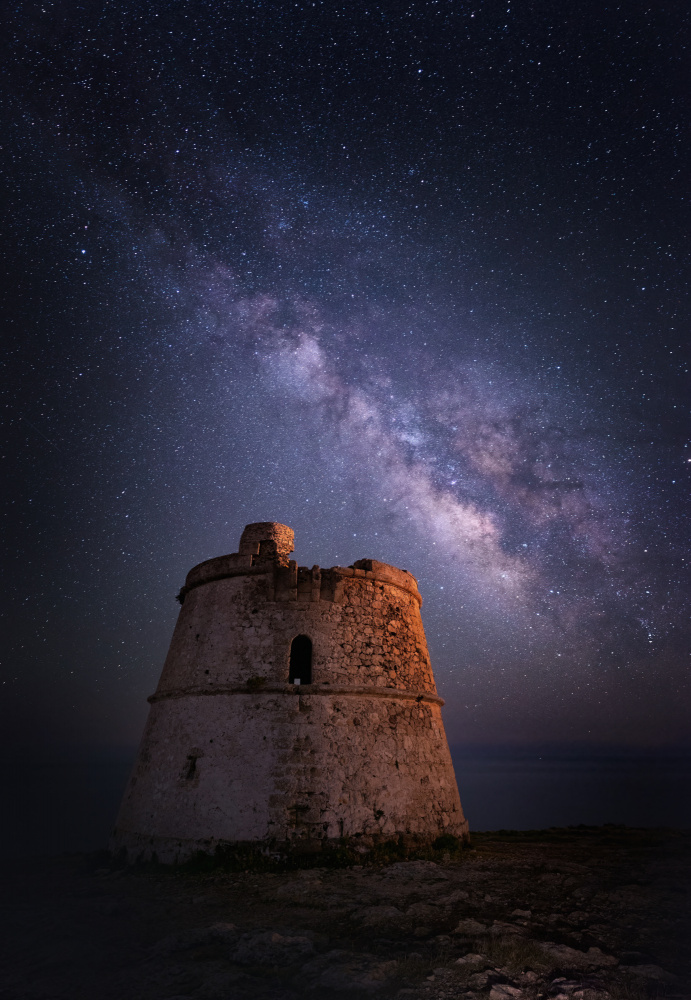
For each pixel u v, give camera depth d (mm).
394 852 13617
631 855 15227
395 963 7668
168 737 15258
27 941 9141
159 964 8047
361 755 14406
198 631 16297
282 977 7520
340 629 15758
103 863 14734
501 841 18562
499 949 8047
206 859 12945
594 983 7055
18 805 81562
